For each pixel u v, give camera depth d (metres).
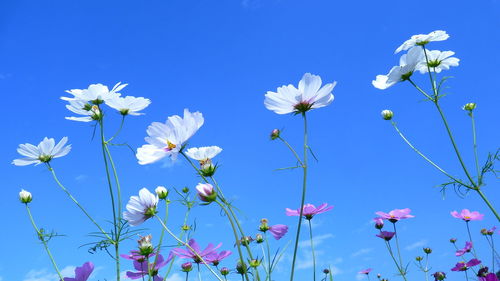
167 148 0.61
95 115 0.83
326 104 0.63
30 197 0.87
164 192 0.74
